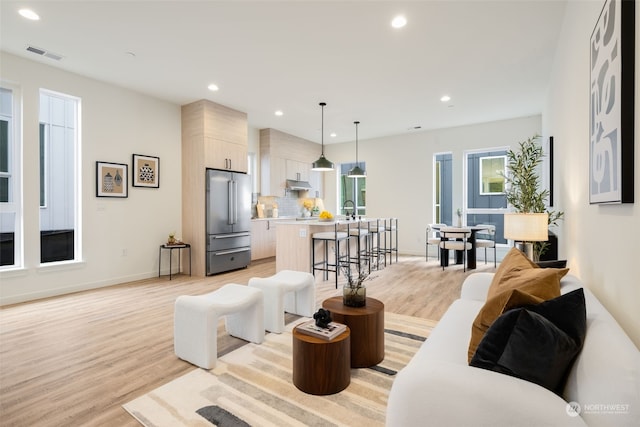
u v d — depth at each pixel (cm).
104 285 452
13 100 378
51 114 446
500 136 643
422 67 400
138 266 492
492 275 250
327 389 192
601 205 170
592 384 93
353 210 812
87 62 388
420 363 119
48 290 399
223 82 449
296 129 718
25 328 298
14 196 381
